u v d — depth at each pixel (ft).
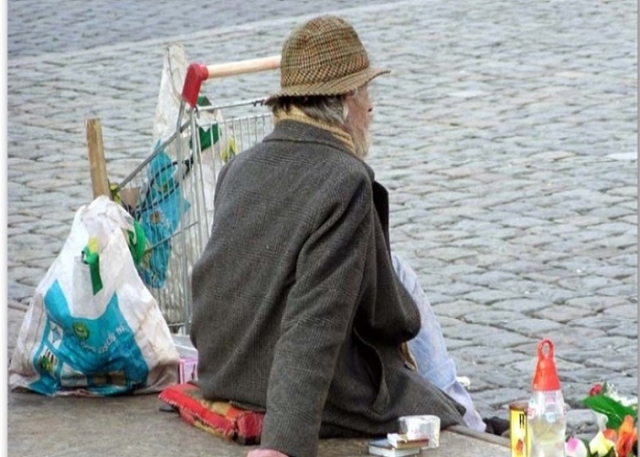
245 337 32.68
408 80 89.40
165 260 40.45
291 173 31.89
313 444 29.81
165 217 40.29
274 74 93.09
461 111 80.74
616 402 31.50
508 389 41.22
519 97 83.51
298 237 31.14
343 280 30.40
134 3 124.67
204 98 40.70
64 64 100.48
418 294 36.52
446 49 98.43
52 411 36.78
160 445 33.94
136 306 37.47
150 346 37.52
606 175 66.13
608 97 82.33
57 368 37.63
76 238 37.70
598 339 45.24
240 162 33.09
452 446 33.14
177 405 35.73
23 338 38.34
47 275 38.32
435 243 57.21
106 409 36.91
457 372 42.73
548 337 45.68
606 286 50.78
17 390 38.63
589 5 112.27
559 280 51.75
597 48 96.22
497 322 47.42
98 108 86.22
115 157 73.61
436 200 63.46
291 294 30.71
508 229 58.65
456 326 47.16
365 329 33.06
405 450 32.45
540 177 66.44
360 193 30.96
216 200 33.65
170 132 41.19
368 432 33.24
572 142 72.64
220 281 32.96
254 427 33.53
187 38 107.96
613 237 56.90
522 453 30.37
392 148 73.20
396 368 33.83
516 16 109.40
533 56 94.79
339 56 31.99
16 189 68.13
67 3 126.11
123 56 102.37
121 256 37.37
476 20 108.58
